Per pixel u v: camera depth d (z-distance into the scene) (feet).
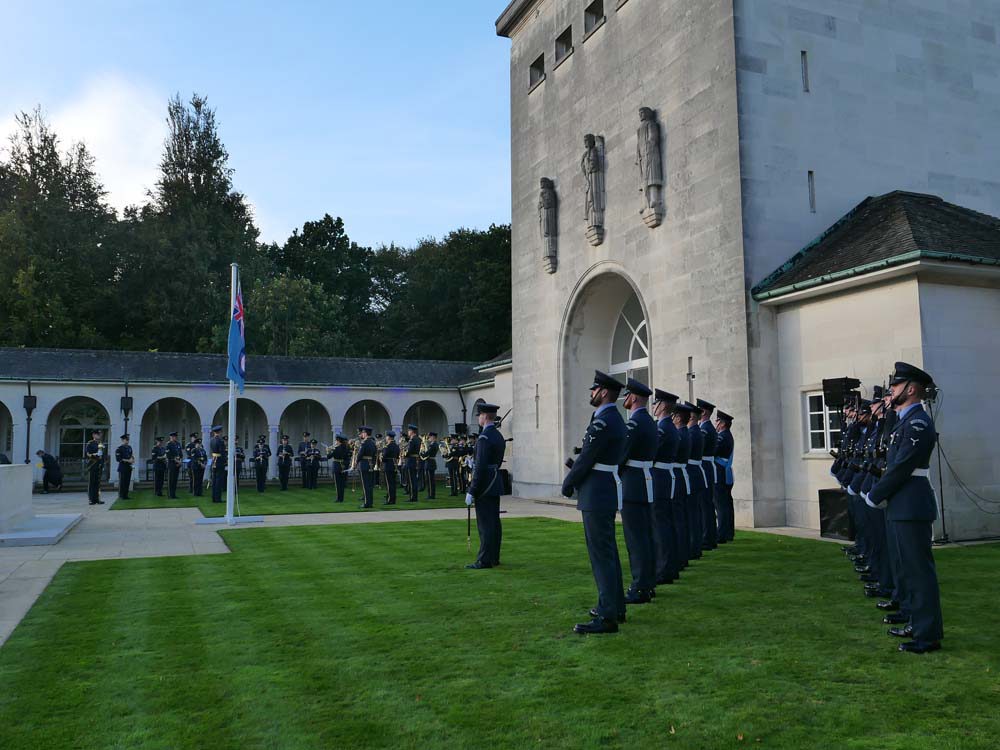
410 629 21.72
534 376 79.77
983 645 19.57
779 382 49.98
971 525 41.14
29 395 98.43
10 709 15.65
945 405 41.19
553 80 77.41
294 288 159.12
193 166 199.41
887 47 57.36
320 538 43.52
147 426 114.01
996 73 62.44
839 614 23.20
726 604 24.77
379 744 13.62
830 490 42.73
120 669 18.25
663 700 15.62
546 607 24.45
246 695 16.30
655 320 59.36
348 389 115.65
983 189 60.44
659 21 59.88
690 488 34.73
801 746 13.30
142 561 35.06
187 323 164.35
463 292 182.19
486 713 15.02
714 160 52.95
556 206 76.18
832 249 48.80
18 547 40.47
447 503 72.18
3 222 150.51
